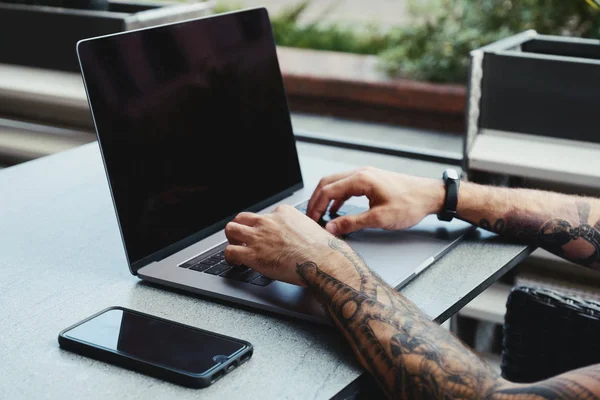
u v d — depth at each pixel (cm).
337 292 95
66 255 116
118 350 88
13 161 222
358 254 103
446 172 128
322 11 549
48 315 99
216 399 81
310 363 89
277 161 139
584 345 119
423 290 106
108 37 108
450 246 119
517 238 124
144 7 228
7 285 107
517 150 170
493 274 111
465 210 124
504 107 171
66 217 130
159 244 113
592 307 119
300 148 190
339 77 432
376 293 94
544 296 122
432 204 124
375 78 431
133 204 110
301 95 446
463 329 189
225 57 129
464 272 112
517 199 126
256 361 89
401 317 91
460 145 389
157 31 117
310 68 455
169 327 94
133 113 111
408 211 121
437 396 84
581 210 126
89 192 141
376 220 119
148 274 108
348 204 135
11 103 218
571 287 179
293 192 142
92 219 129
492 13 413
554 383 83
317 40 508
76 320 98
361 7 547
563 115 167
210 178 124
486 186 129
